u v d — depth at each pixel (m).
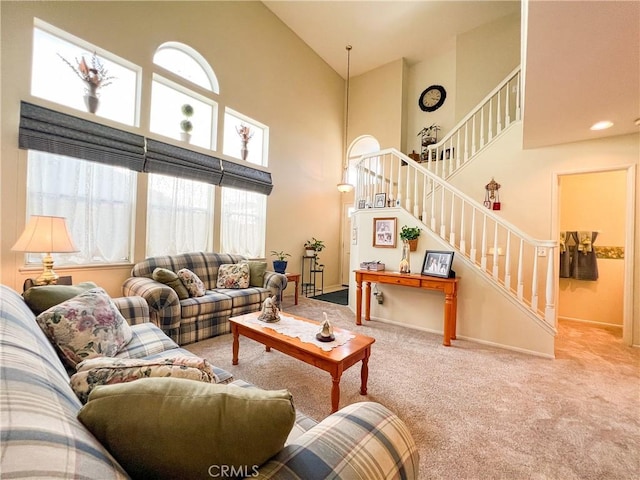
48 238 2.24
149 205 3.49
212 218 4.18
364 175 4.35
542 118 2.71
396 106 6.07
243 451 0.62
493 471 1.38
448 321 3.00
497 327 3.02
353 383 2.19
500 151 3.90
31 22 2.59
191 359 0.93
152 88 3.51
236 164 4.42
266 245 4.96
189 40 3.80
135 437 0.59
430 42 5.55
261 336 2.17
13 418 0.47
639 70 1.90
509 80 3.92
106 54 3.09
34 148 2.58
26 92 2.57
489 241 3.88
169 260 3.48
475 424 1.72
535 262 2.90
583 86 2.13
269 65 4.95
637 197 3.10
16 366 0.66
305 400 1.95
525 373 2.39
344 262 6.84
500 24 4.99
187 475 0.61
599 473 1.38
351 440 0.74
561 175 3.52
